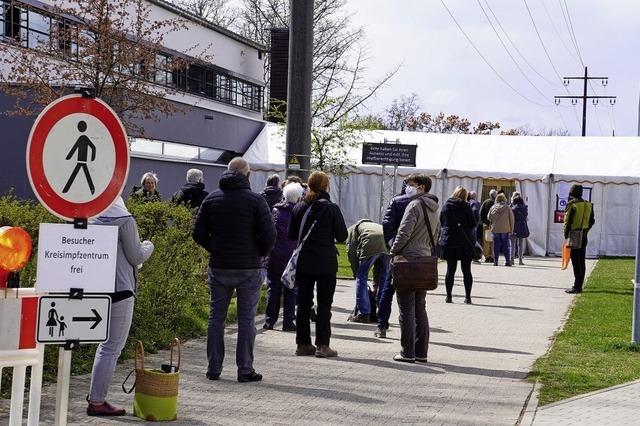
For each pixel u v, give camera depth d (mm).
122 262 7832
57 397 6066
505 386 9781
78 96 6012
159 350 11203
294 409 8422
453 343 12695
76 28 18469
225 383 9477
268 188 14594
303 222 11125
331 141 33750
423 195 11039
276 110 39156
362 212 34594
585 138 35719
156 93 20078
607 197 33438
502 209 27688
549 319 15492
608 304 17859
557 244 33562
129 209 11766
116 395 8695
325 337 11188
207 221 9555
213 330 9617
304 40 16281
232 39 41000
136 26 20078
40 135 5914
